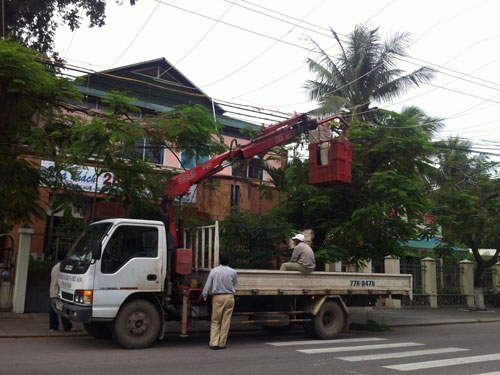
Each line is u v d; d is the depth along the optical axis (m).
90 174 16.58
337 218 12.62
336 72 22.39
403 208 11.73
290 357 7.62
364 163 12.91
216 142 12.23
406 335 11.70
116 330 7.93
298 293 9.50
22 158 11.72
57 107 12.01
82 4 16.34
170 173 13.82
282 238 12.26
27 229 12.80
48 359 6.95
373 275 10.84
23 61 10.07
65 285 8.48
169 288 8.60
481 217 18.66
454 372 6.73
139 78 21.27
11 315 12.03
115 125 10.31
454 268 23.03
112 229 8.21
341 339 10.26
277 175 15.16
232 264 12.55
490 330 13.87
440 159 20.94
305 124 11.17
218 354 7.72
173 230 9.56
